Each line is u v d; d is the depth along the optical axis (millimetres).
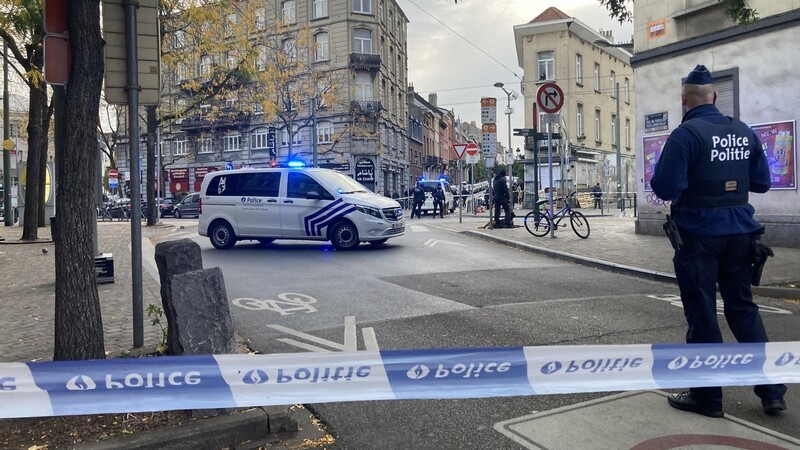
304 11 44156
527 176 36750
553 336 5902
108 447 3324
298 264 11148
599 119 41438
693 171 3900
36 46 15250
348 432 3885
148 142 24156
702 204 3898
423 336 6031
